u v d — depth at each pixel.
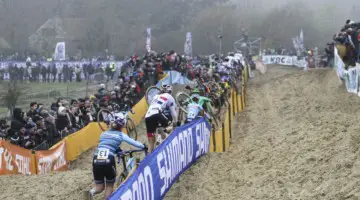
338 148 11.66
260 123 20.72
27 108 23.09
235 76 31.09
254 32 72.00
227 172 12.36
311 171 10.82
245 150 14.42
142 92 23.86
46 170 14.88
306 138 13.55
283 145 13.66
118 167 13.76
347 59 25.23
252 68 45.59
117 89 21.66
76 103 18.25
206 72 28.39
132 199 8.24
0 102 24.06
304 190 9.87
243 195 10.46
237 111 23.41
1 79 32.59
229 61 33.53
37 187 11.75
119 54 64.44
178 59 29.19
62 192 11.27
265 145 14.36
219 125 19.05
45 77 32.84
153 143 11.99
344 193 8.98
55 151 15.52
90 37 65.44
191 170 12.59
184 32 73.38
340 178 9.79
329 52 34.53
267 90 30.02
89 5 75.75
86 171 13.35
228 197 10.53
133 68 27.16
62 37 66.88
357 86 21.62
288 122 19.11
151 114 11.88
